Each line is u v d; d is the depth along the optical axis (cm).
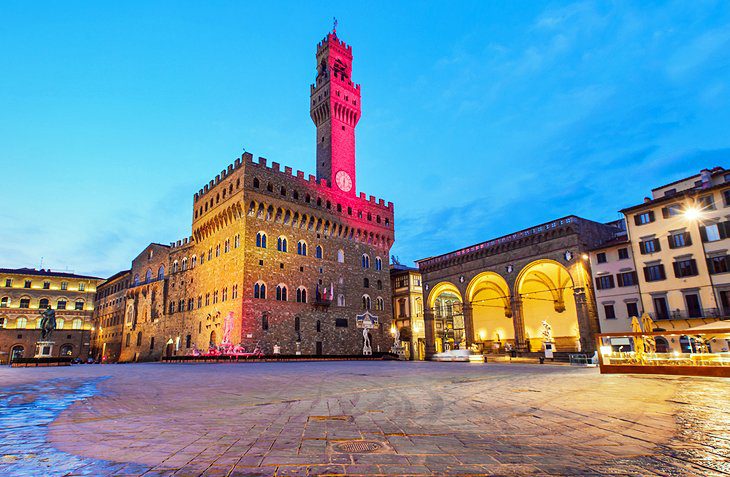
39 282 11381
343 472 711
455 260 7906
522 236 6762
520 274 6781
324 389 2036
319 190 8162
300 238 7731
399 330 9500
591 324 5791
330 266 8112
